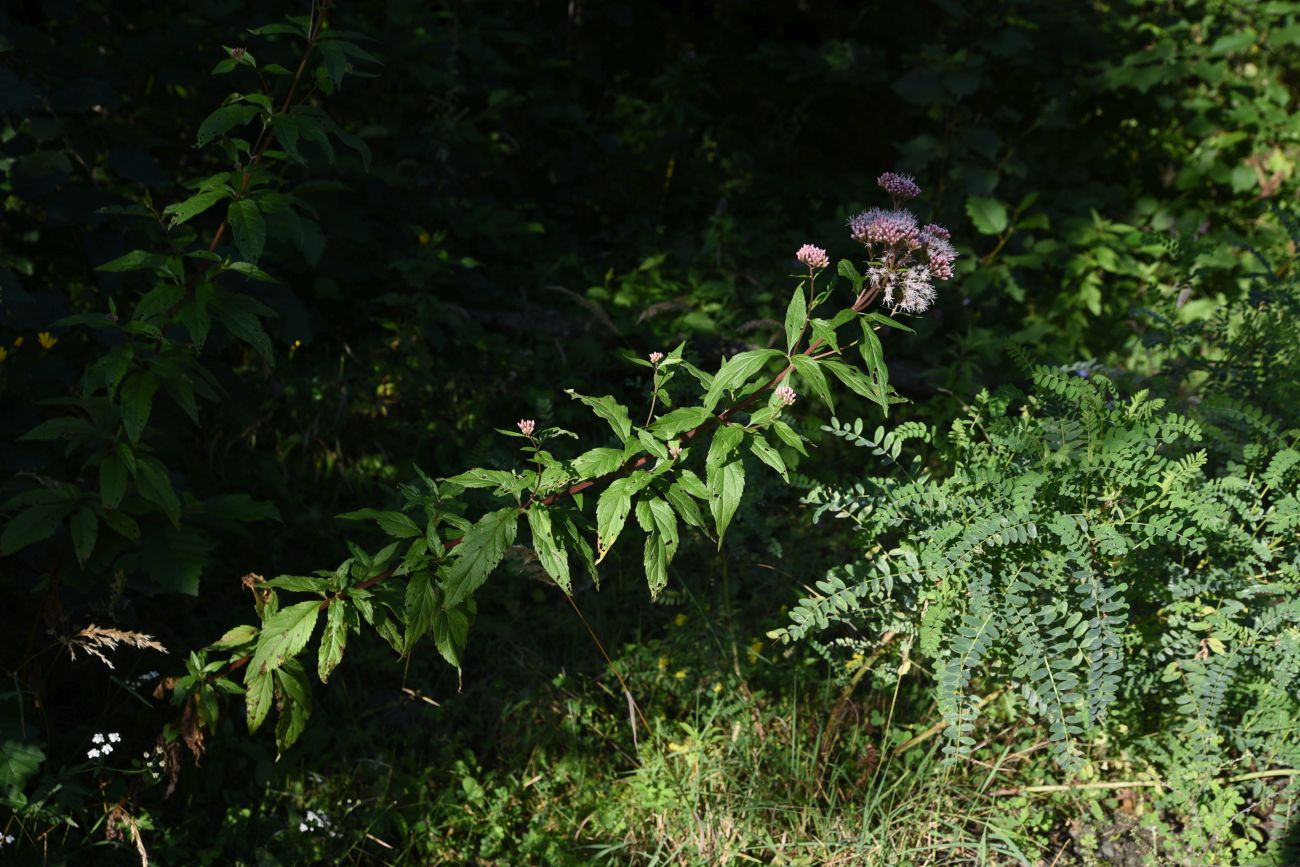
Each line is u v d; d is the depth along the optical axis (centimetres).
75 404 268
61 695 318
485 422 459
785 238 603
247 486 406
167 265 259
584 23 702
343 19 521
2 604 316
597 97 694
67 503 264
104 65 404
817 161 672
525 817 325
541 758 335
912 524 308
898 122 668
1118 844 312
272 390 444
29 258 406
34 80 387
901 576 297
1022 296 557
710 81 702
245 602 370
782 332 489
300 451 436
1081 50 644
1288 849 297
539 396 464
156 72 459
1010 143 620
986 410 340
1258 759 314
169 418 362
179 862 292
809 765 320
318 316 473
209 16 464
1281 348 359
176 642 342
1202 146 668
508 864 309
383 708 347
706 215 640
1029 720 325
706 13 730
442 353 491
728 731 342
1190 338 382
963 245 571
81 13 456
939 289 561
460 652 261
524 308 526
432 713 343
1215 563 311
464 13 616
